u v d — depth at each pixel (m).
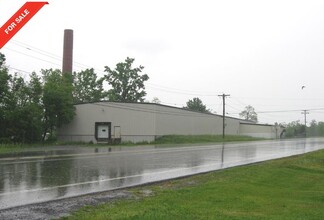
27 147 34.81
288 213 7.89
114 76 77.69
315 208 8.48
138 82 77.88
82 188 10.88
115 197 9.65
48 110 48.72
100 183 11.95
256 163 20.53
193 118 65.38
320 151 30.98
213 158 23.33
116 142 49.06
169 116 56.56
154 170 16.00
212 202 8.96
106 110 52.53
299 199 9.82
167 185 12.06
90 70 69.31
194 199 9.34
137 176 13.90
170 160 21.05
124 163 18.53
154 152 27.30
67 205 8.41
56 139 53.62
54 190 10.37
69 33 65.06
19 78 46.38
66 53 64.69
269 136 104.31
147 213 7.48
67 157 20.81
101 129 52.53
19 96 46.12
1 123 42.69
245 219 7.14
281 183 13.38
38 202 8.70
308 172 17.12
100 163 18.05
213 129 74.94
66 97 50.00
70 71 64.75
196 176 14.48
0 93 42.56
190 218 7.10
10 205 8.30
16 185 10.95
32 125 44.69
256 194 10.49
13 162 17.41
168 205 8.48
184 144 45.50
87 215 7.34
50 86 49.47
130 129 52.00
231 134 85.38
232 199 9.41
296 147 40.16
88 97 69.19
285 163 20.08
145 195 10.09
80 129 53.16
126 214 7.38
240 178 13.93
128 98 77.50
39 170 14.56
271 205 8.76
